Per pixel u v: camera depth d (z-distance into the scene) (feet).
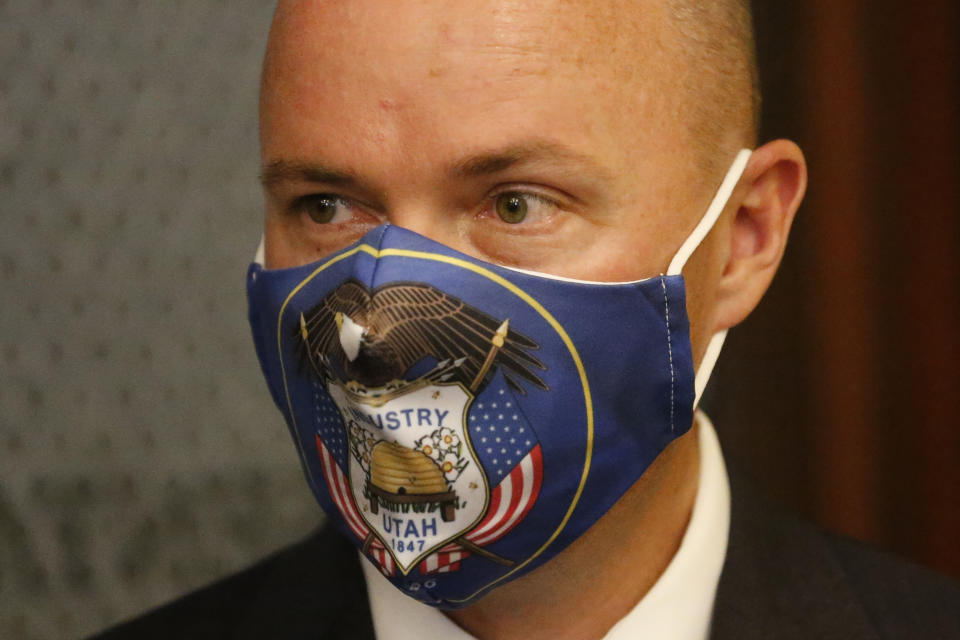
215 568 7.77
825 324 9.09
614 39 3.98
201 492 7.80
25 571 7.62
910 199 9.00
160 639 5.32
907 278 9.04
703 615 4.73
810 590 4.91
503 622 4.61
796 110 8.84
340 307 3.97
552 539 4.21
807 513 9.09
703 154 4.33
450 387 3.96
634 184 4.05
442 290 3.91
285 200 4.25
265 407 7.88
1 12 7.63
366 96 3.88
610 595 4.58
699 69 4.29
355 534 4.24
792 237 8.98
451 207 3.98
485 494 4.06
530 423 4.03
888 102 8.92
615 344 4.09
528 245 4.02
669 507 4.70
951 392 9.07
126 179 7.78
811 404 9.07
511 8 3.85
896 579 5.22
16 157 7.67
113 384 7.77
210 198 7.82
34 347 7.73
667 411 4.30
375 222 4.15
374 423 3.97
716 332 4.70
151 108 7.79
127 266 7.79
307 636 5.00
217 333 7.85
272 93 4.17
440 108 3.81
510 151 3.83
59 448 7.72
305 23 4.04
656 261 4.18
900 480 9.11
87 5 7.72
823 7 8.84
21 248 7.71
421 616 4.66
